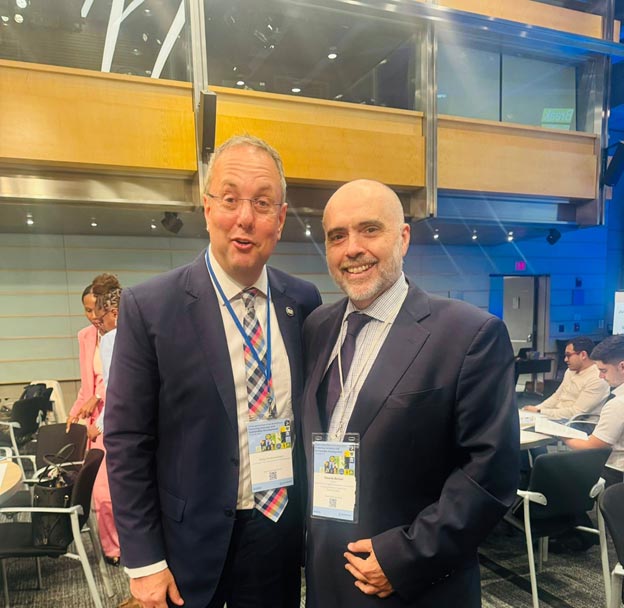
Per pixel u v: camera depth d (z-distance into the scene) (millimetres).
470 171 4391
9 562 2607
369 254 1085
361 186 1119
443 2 4074
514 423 969
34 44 3805
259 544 1176
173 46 3664
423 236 6469
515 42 4449
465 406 963
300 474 1250
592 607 2160
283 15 3957
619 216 8578
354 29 4230
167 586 1086
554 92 4957
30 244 5555
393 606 962
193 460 1105
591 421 3088
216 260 1221
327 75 5078
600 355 2961
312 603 1085
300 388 1261
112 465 1102
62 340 5738
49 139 3041
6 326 5527
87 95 3125
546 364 5539
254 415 1170
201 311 1158
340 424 1081
